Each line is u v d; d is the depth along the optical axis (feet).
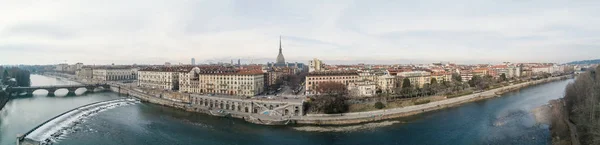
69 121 599.98
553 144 443.32
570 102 587.27
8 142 473.26
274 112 628.69
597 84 529.45
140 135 512.63
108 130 541.34
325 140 486.79
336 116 606.55
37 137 488.44
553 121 545.85
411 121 602.44
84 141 477.36
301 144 469.57
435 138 492.54
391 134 514.27
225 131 540.11
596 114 414.41
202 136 509.76
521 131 520.83
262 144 469.98
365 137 499.51
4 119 632.38
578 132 437.58
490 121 597.52
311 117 598.34
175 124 590.55
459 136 501.56
